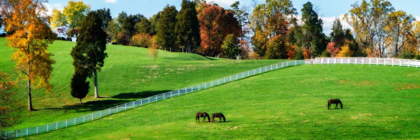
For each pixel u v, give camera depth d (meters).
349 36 155.25
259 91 65.50
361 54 136.50
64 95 80.00
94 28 77.19
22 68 69.88
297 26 147.75
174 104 62.72
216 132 41.25
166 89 82.56
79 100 76.81
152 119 53.34
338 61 84.69
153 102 66.38
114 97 78.56
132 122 53.19
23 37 68.75
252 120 45.69
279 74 78.75
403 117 42.72
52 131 53.75
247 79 77.12
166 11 147.88
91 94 81.31
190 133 41.84
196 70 98.12
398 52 111.19
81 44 76.12
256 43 137.88
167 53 134.12
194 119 49.69
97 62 78.62
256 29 143.50
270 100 57.75
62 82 88.88
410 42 109.50
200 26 149.00
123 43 181.38
